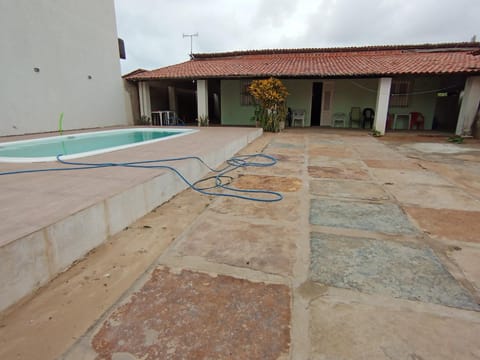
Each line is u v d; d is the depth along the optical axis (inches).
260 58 584.4
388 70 378.0
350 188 135.3
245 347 45.1
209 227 91.2
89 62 375.6
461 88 433.7
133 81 454.0
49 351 44.4
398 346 45.4
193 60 612.1
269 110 395.2
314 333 48.1
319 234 86.4
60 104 332.5
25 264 56.7
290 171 169.8
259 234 86.2
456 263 70.3
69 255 68.5
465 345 45.7
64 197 82.2
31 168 120.5
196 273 65.8
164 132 346.6
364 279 63.6
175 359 42.9
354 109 490.9
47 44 311.6
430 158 215.0
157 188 108.7
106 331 48.4
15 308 53.9
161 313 52.7
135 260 71.4
